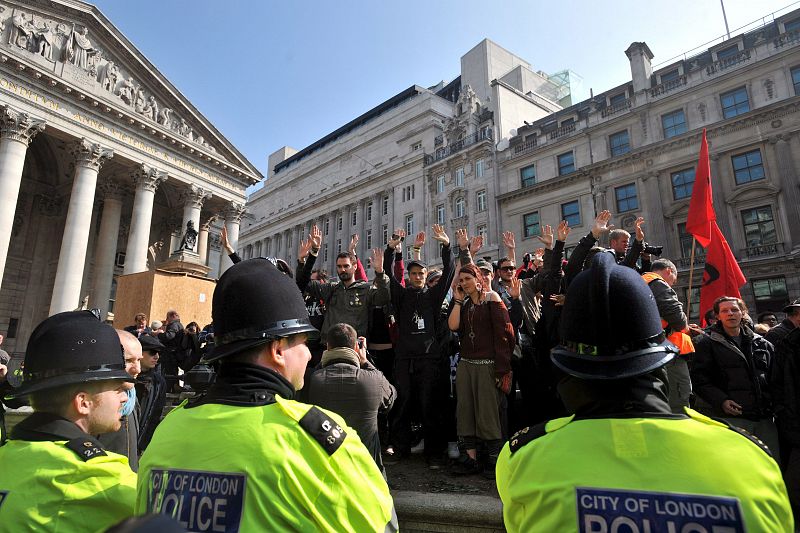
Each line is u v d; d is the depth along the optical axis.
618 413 1.47
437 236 5.99
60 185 31.31
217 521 1.37
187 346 10.28
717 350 5.05
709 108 28.73
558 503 1.37
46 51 24.58
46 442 1.93
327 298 6.18
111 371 2.17
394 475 4.86
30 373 2.08
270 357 1.74
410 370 5.50
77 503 1.81
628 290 1.55
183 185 31.61
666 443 1.35
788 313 5.90
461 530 3.46
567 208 33.72
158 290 14.60
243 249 69.19
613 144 32.53
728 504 1.23
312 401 4.01
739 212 26.86
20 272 29.80
